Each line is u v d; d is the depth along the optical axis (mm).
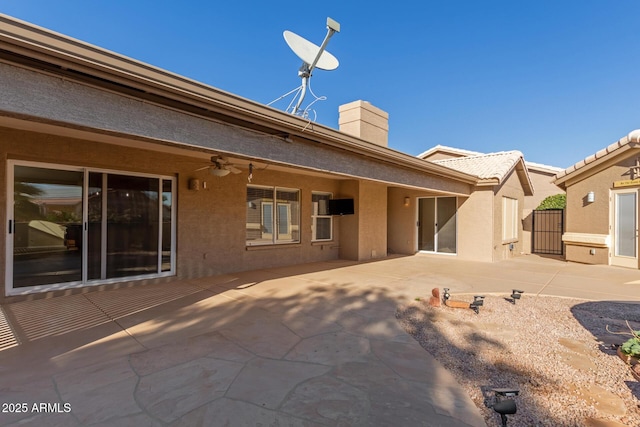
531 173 21625
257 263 9836
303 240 11328
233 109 4762
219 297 6500
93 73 3473
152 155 7387
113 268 7012
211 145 4750
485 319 5320
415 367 3646
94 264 6770
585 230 12141
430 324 5062
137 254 7359
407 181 9328
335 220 12727
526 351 4102
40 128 5172
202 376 3365
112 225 6988
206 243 8492
